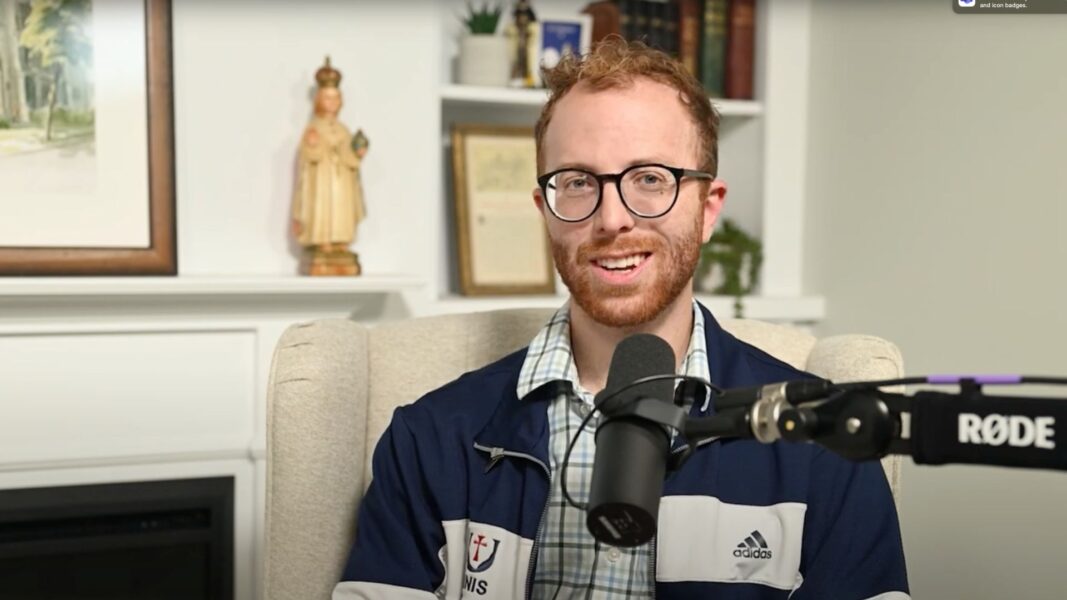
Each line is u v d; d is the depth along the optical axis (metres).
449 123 2.64
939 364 2.27
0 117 2.08
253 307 2.25
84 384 2.17
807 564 1.29
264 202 2.31
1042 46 2.00
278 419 1.49
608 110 1.24
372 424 1.60
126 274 2.14
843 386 0.82
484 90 2.46
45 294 2.07
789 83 2.71
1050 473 1.92
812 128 2.71
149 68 2.15
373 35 2.36
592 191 1.24
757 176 2.74
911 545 2.28
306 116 2.32
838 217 2.60
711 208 1.36
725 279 2.68
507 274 2.54
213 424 2.25
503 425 1.36
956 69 2.22
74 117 2.12
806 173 2.74
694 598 1.27
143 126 2.16
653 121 1.24
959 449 0.76
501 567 1.31
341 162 2.24
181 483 2.23
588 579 1.29
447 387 1.45
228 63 2.27
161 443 2.22
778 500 1.29
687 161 1.26
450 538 1.35
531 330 1.64
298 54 2.31
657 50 1.32
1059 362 1.97
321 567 1.47
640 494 0.87
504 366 1.44
